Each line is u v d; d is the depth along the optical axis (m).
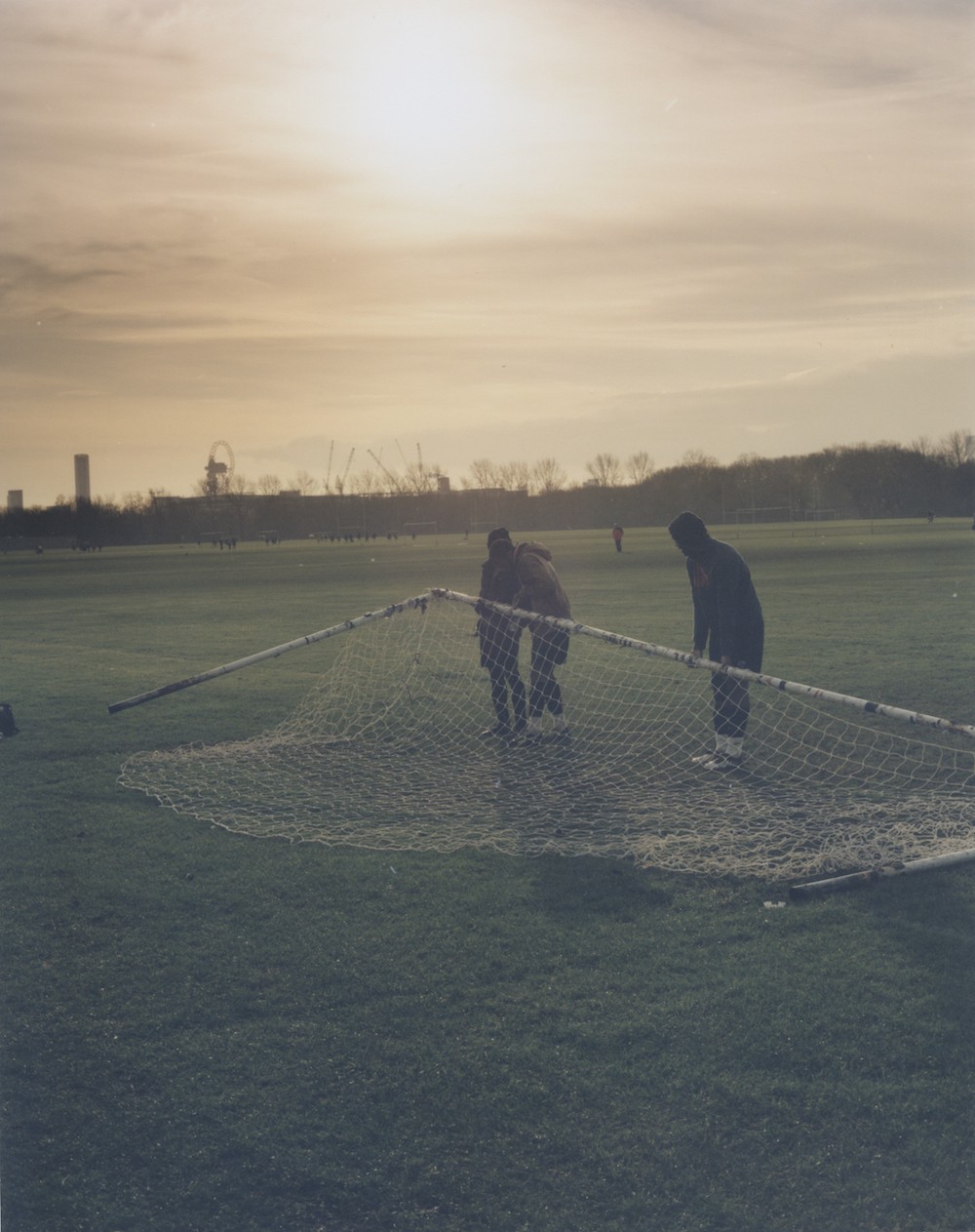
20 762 10.03
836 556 43.28
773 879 6.43
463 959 5.47
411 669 14.88
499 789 8.80
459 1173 3.88
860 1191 3.71
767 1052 4.52
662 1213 3.65
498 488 191.12
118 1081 4.51
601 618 20.88
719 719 9.27
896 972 5.17
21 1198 3.82
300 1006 5.06
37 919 6.16
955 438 136.00
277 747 10.42
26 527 139.88
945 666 13.84
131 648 19.23
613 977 5.21
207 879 6.74
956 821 7.49
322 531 167.75
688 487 157.88
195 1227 3.68
